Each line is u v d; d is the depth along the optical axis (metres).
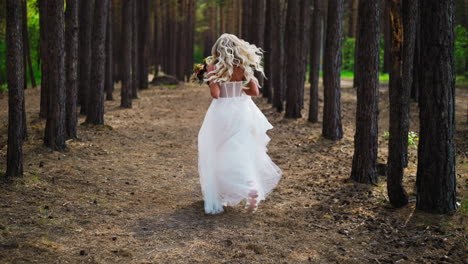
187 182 6.21
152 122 12.26
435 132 4.60
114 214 4.62
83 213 4.57
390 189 4.99
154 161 7.48
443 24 4.39
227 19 38.25
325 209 5.02
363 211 4.92
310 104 12.53
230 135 4.61
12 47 5.17
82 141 8.69
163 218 4.60
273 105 16.48
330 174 6.70
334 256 3.74
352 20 33.09
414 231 4.27
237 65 4.66
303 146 9.16
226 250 3.81
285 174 6.77
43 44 10.52
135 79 19.20
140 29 26.22
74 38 8.41
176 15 33.91
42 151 7.11
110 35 18.14
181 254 3.69
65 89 8.12
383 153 8.26
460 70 29.20
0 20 19.12
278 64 14.91
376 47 5.89
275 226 4.47
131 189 5.66
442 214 4.61
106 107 15.52
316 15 12.25
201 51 64.31
